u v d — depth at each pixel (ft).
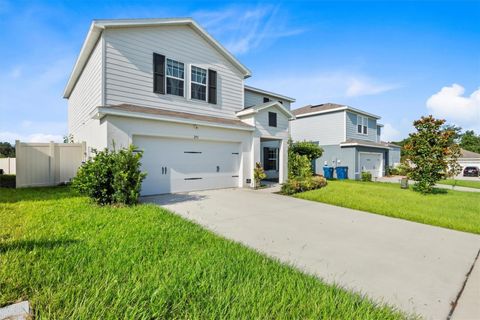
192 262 9.15
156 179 26.37
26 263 8.17
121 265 8.52
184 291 6.94
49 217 14.61
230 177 33.14
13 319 5.52
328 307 6.75
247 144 34.47
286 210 20.94
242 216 18.29
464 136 148.36
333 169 60.54
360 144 59.06
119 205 18.71
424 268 10.25
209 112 34.58
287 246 12.36
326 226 16.35
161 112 27.17
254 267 9.12
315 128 66.80
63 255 9.16
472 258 11.43
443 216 20.01
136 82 27.94
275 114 37.93
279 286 7.73
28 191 25.03
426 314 7.11
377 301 7.62
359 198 27.53
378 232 15.34
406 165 36.24
